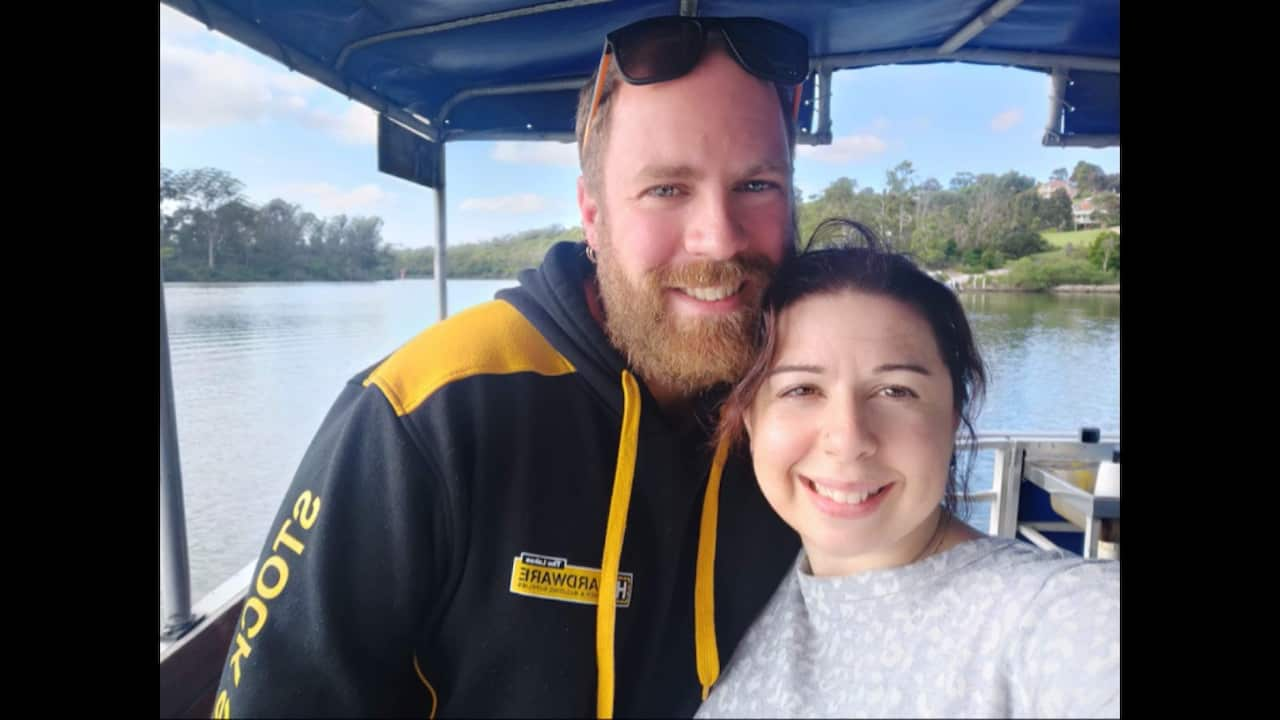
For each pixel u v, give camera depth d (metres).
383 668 0.87
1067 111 1.49
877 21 1.28
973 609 0.67
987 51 1.41
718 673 0.91
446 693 0.93
